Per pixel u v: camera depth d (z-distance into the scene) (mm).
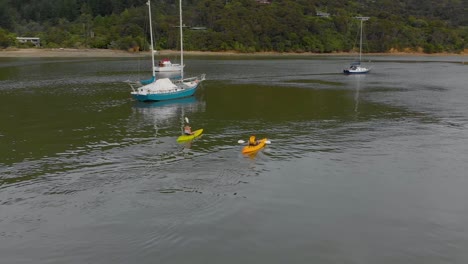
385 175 26703
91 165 28328
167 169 27500
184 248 18219
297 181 25578
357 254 17906
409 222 20703
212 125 39875
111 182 25281
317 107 49562
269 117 43531
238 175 26438
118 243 18594
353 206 22281
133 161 29156
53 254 17828
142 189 24219
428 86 70875
